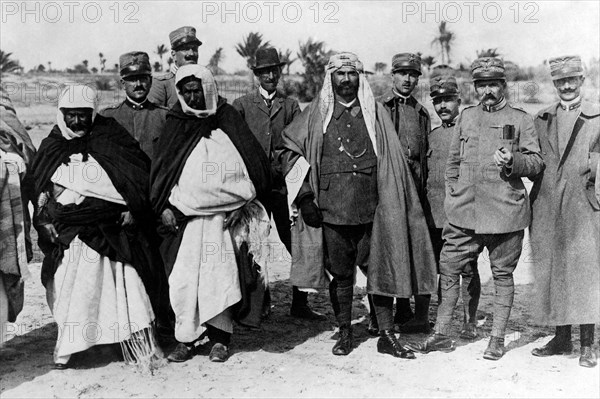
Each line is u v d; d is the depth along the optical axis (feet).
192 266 17.80
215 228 17.94
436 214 20.13
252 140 18.45
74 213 17.39
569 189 17.60
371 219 18.25
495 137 17.75
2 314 17.47
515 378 16.69
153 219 18.37
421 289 18.53
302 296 22.49
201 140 18.04
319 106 18.53
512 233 17.69
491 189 17.61
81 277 17.47
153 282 18.48
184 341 17.92
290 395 15.84
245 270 18.21
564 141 17.54
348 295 18.78
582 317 17.20
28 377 17.08
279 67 21.93
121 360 18.28
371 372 17.26
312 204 18.25
